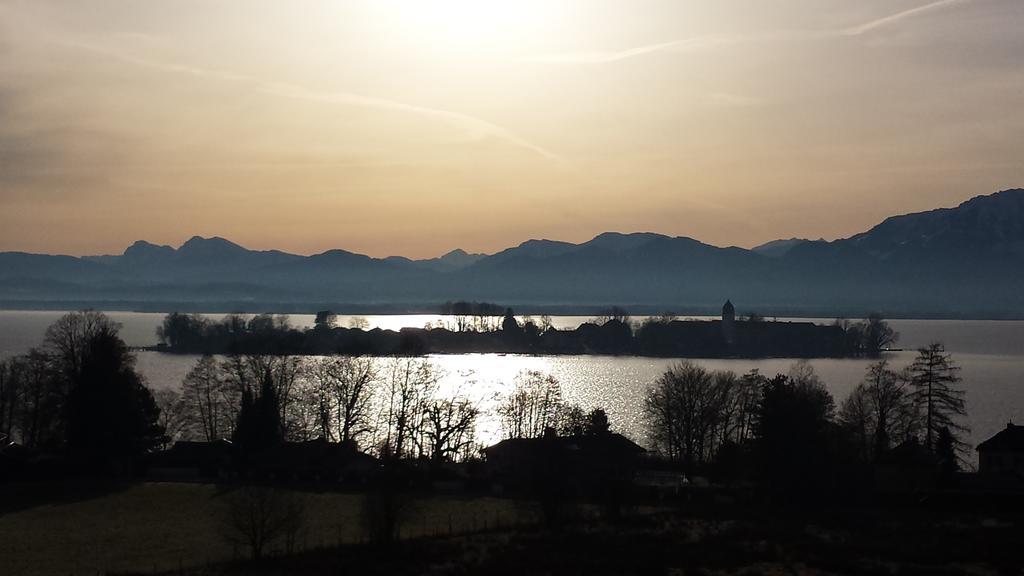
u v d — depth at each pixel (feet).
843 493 347.56
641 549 268.00
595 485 360.07
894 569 250.78
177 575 245.04
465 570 245.45
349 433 481.87
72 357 488.44
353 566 250.16
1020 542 278.26
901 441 423.23
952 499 341.21
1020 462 409.90
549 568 247.70
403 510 293.64
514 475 384.47
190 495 371.35
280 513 280.92
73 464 416.87
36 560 268.00
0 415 484.33
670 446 451.53
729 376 538.88
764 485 354.54
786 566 253.03
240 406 493.77
